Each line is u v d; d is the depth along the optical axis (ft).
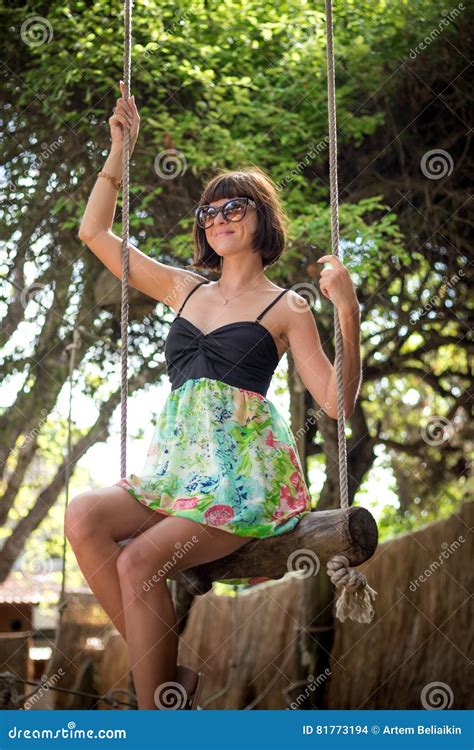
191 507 8.52
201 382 9.21
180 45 19.42
